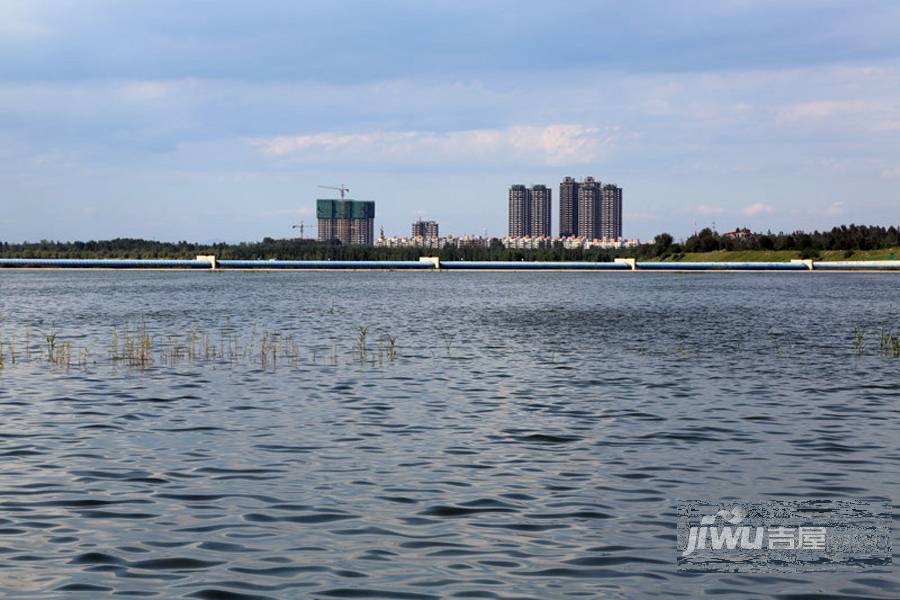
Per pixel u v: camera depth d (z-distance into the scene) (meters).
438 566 20.42
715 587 19.45
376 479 28.17
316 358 61.94
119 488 26.94
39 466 29.80
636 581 19.73
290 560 20.70
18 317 101.94
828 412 41.00
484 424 37.72
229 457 31.23
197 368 55.97
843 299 147.50
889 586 19.58
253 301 138.62
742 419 39.12
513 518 24.11
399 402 43.34
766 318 104.12
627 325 93.25
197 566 20.28
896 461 31.09
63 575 19.72
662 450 32.75
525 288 193.38
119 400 43.59
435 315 108.19
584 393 46.50
